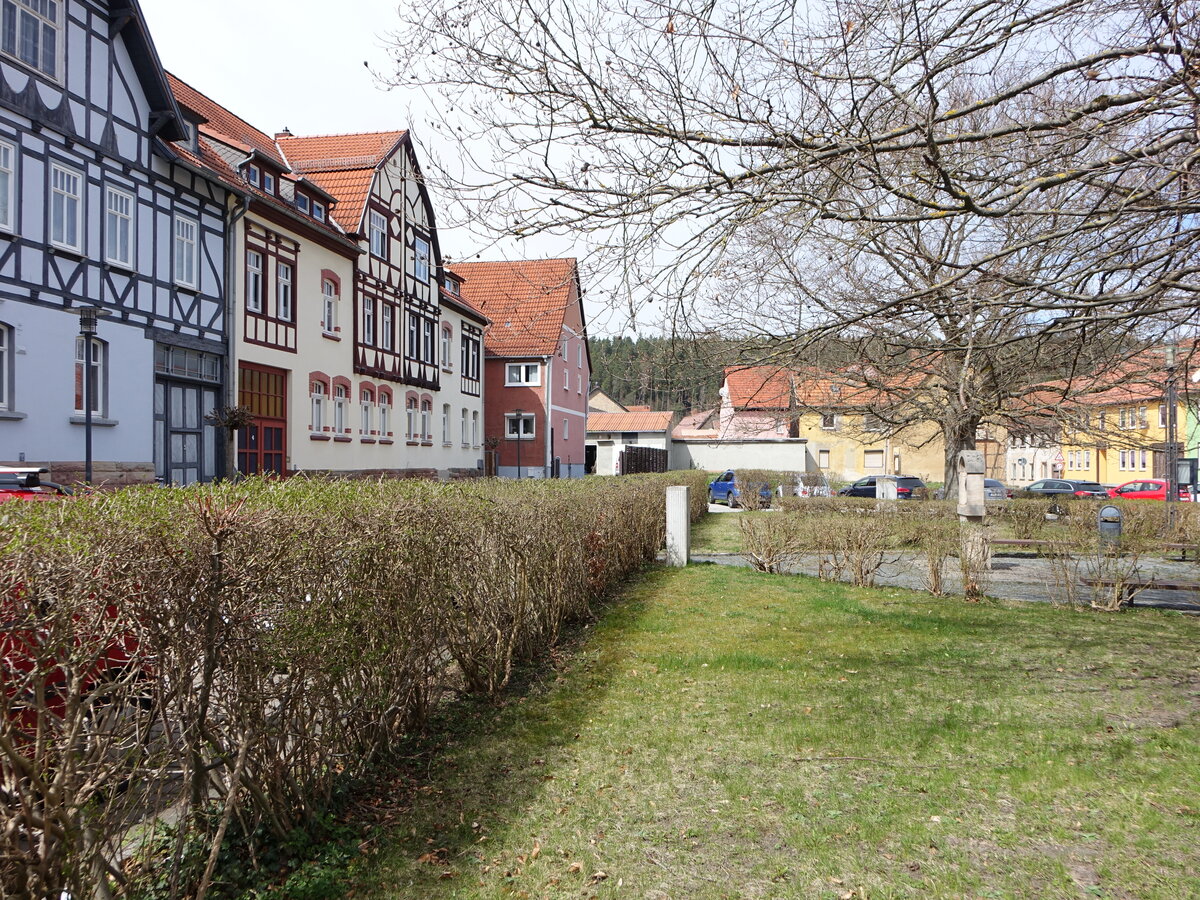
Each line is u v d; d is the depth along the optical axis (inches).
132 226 671.8
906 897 131.9
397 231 1182.3
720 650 303.7
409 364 1234.0
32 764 97.1
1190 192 225.8
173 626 115.9
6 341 563.2
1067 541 446.6
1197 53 190.5
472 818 162.9
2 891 96.1
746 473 1487.5
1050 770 182.4
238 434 811.4
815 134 224.2
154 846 123.6
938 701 237.0
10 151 561.9
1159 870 138.5
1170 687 251.1
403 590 185.2
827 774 183.0
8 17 561.0
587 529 387.5
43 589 98.7
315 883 134.3
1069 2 206.2
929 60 230.2
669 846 150.6
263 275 848.3
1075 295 241.1
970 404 482.0
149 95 690.2
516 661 285.3
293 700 142.6
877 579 509.7
